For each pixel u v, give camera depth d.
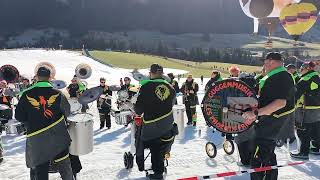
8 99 12.48
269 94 5.24
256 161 5.57
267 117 5.43
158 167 6.80
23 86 16.14
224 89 6.13
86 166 8.09
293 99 5.46
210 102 6.26
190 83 13.84
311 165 7.71
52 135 5.42
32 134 5.41
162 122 6.56
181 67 89.75
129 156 7.65
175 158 8.62
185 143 10.42
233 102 6.08
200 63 110.50
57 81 15.03
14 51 73.94
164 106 6.55
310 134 8.13
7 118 12.41
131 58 88.38
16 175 7.68
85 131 6.38
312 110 7.94
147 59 92.81
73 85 14.34
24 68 57.94
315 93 7.87
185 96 13.87
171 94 6.61
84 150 6.40
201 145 10.14
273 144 5.52
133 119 7.64
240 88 6.04
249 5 18.09
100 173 7.51
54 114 5.43
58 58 70.44
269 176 5.65
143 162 7.00
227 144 8.88
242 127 6.01
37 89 5.44
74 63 67.75
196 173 7.38
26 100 5.42
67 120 6.24
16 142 11.13
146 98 6.48
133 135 7.66
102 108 13.25
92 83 46.16
